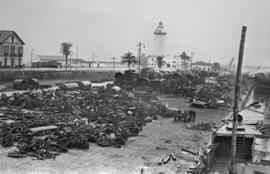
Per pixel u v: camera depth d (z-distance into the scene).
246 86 78.88
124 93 60.00
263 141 23.52
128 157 24.86
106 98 51.97
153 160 24.34
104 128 32.72
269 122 27.89
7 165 21.58
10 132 28.23
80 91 58.03
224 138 25.09
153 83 71.12
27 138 27.12
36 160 22.88
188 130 35.72
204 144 29.45
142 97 58.56
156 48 163.88
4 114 36.84
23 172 20.53
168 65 144.88
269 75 67.12
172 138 31.70
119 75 71.75
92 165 22.52
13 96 45.66
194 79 80.31
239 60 21.08
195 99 56.62
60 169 21.41
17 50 80.81
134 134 32.47
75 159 23.67
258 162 18.98
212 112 49.88
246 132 25.70
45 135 28.72
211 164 23.17
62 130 29.94
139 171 21.73
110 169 21.92
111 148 27.14
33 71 75.12
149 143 29.48
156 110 46.44
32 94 47.94
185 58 153.12
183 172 21.39
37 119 34.56
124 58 112.38
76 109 42.59
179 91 68.19
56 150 25.16
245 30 20.72
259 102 43.84
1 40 76.25
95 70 101.19
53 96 49.62
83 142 26.45
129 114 41.72
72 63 122.25
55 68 95.44
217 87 73.94
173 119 42.41
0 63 76.19
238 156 24.14
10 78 67.88
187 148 28.00
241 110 38.03
